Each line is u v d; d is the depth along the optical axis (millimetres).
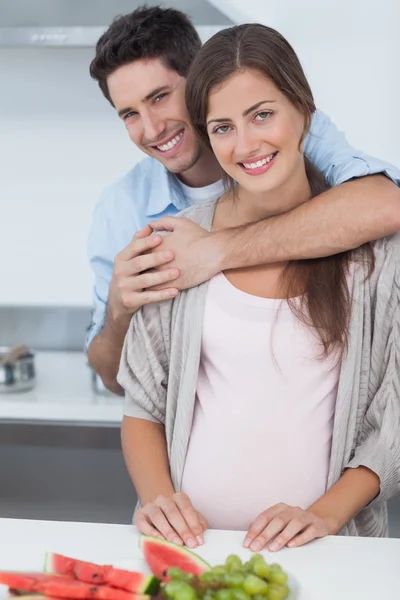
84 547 1173
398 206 1384
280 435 1396
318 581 1065
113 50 1731
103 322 2002
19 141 2984
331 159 1625
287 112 1361
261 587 909
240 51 1341
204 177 1901
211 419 1425
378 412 1402
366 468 1384
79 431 2441
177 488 1438
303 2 2768
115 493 2703
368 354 1425
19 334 3018
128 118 1814
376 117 2834
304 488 1393
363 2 2760
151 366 1513
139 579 964
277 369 1403
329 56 2805
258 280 1458
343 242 1392
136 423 1535
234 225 1540
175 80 1741
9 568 1104
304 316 1402
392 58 2791
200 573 1037
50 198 3014
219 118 1362
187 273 1472
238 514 1397
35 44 2438
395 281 1424
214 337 1438
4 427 2459
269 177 1382
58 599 947
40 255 3037
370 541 1192
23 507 2727
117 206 1998
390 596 1023
